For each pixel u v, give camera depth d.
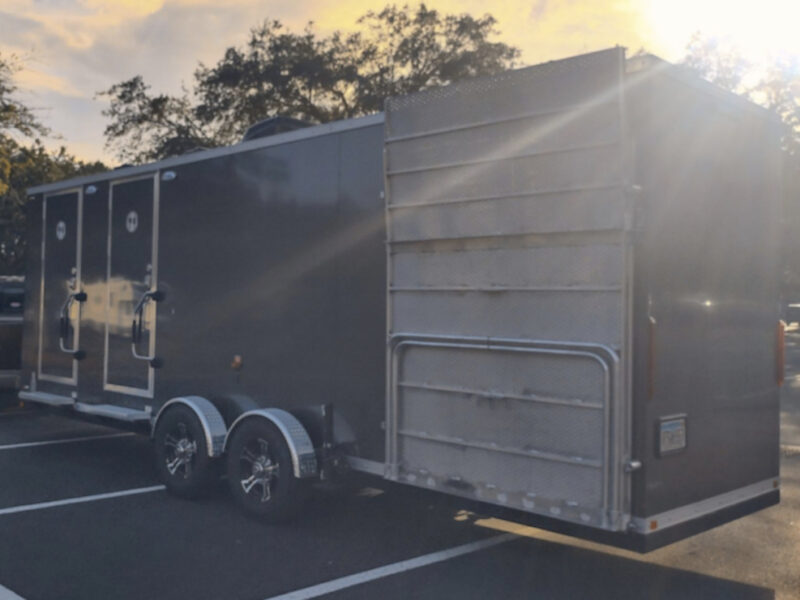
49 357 8.99
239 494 6.20
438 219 5.12
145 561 5.27
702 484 4.76
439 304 5.13
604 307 4.39
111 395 8.05
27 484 7.31
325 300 5.91
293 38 31.17
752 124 5.25
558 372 4.55
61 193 8.89
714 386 4.88
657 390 4.43
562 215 4.54
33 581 4.91
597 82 4.40
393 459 5.36
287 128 7.03
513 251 4.78
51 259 9.02
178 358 7.21
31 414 11.50
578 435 4.46
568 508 4.50
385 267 5.50
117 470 7.91
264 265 6.42
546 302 4.62
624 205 4.30
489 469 4.86
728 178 5.03
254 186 6.55
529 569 5.20
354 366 5.69
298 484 5.83
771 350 5.43
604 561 5.37
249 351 6.52
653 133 4.45
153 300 7.50
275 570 5.12
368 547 5.59
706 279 4.83
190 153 7.18
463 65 30.45
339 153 5.86
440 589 4.84
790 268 31.27
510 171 4.78
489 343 4.83
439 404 5.12
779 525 6.22
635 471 4.33
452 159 5.06
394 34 31.14
